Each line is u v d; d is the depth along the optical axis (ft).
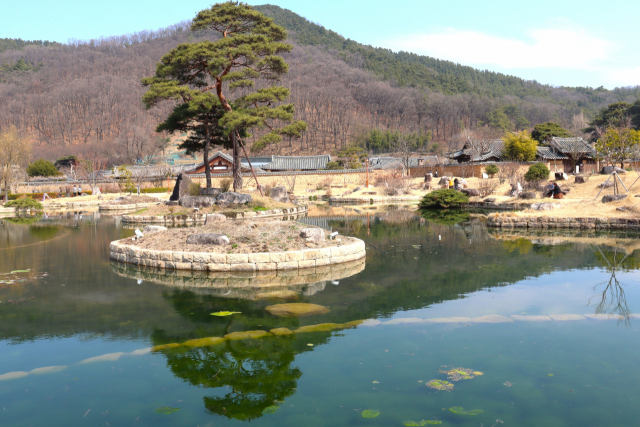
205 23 88.48
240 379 15.53
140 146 321.93
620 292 26.35
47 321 22.00
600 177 92.48
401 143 200.23
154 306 24.44
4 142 130.82
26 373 16.19
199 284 29.63
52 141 380.99
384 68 558.56
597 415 12.80
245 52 80.69
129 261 37.52
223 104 90.68
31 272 34.01
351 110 440.86
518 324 20.92
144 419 12.87
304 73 488.44
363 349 18.01
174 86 83.05
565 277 30.58
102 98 425.28
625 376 15.39
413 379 15.25
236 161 94.73
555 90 606.96
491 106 435.12
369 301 25.09
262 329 20.49
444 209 96.37
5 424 12.67
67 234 58.90
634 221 53.78
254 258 33.35
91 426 12.52
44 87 474.08
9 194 144.15
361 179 174.09
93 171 175.63
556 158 161.48
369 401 13.76
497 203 90.84
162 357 17.48
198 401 14.05
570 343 18.48
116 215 94.53
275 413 13.14
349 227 62.75
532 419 12.59
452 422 12.44
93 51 574.15
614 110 231.50
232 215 77.46
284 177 169.17
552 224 58.85
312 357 17.25
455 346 18.25
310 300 25.44
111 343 18.98
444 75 551.59
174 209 79.51
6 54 576.20
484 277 31.01
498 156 168.76
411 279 30.66
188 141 101.71
